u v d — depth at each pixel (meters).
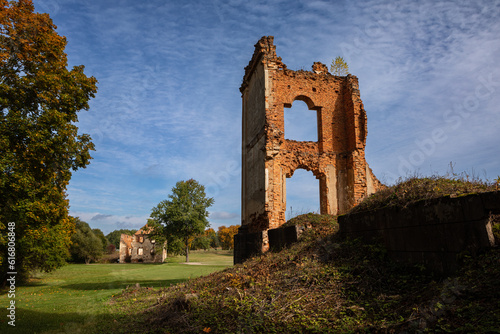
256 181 18.39
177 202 47.00
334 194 18.38
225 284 8.42
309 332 5.02
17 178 9.57
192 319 6.59
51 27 11.43
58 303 10.89
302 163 18.28
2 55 9.68
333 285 6.46
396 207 6.80
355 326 4.88
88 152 12.59
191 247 53.91
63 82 11.42
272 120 17.39
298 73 19.17
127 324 7.16
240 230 19.69
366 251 7.38
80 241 47.88
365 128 18.59
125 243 54.69
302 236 11.65
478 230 5.08
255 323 5.62
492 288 4.43
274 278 7.82
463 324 4.01
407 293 5.50
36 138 9.92
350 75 19.52
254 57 19.75
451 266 5.43
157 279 18.19
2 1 9.93
